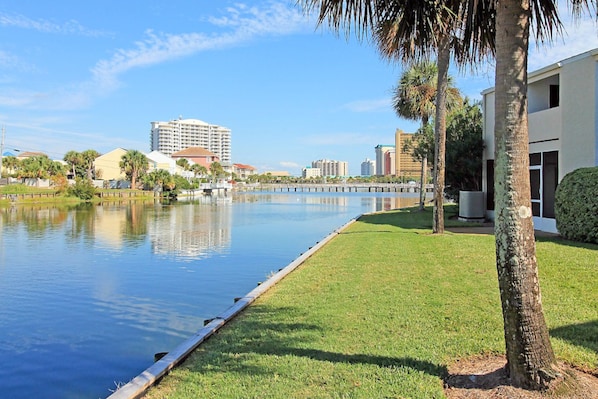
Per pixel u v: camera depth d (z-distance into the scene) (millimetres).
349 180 144375
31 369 6277
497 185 3475
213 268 13633
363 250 11242
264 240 20188
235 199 70062
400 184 109875
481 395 3459
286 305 6387
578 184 11156
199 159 139750
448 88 26031
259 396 3645
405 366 4090
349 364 4184
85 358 6684
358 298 6547
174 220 31156
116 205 50438
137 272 13133
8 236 22328
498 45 3473
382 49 6082
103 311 9141
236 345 4855
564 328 4895
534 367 3387
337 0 4328
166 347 7117
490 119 19047
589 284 6711
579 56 13109
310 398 3568
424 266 8781
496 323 5188
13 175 73688
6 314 8930
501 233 3449
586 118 12859
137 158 75000
